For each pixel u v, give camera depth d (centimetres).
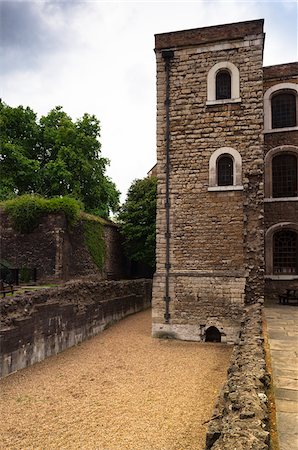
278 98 1772
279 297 1539
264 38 1392
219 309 1305
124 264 2908
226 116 1368
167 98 1423
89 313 1430
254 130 1342
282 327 974
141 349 1220
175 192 1388
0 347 901
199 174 1373
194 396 787
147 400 771
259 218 1309
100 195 3086
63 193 2797
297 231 1670
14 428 654
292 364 643
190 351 1184
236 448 307
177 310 1342
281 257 1700
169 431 628
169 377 922
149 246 2584
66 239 2031
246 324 942
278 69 1750
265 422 373
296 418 431
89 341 1362
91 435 623
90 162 3014
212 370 973
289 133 1720
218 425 404
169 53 1426
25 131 2923
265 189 1722
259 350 648
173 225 1378
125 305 1911
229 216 1335
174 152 1403
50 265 1967
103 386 865
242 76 1367
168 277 1359
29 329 1023
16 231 2022
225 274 1312
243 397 427
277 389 525
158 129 1428
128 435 618
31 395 808
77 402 768
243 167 1338
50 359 1102
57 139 2866
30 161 2691
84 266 2227
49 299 1191
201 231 1352
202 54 1407
